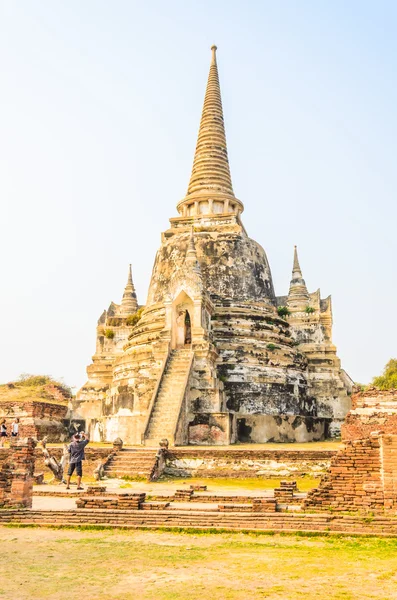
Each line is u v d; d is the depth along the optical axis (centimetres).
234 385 3372
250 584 951
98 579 984
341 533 1373
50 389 5525
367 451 1490
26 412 3531
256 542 1309
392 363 5722
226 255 3912
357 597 877
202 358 3203
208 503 1705
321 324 4212
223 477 2361
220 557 1151
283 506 1552
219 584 950
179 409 2825
